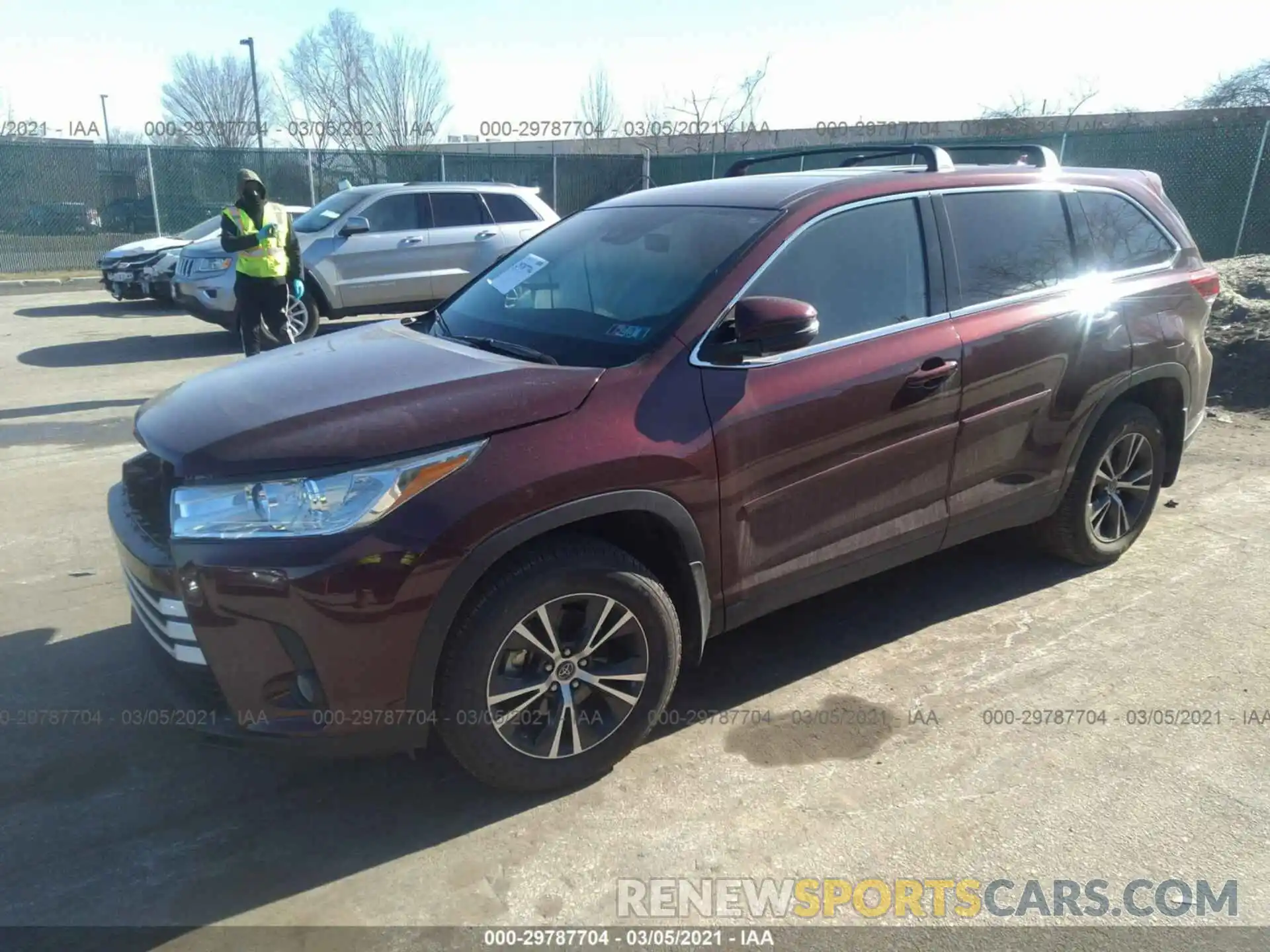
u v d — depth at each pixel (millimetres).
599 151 28188
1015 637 3809
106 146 17156
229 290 10023
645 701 2939
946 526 3648
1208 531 4867
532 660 2785
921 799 2854
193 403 2902
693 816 2793
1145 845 2650
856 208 3385
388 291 10609
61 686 3469
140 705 3357
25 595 4191
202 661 2566
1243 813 2775
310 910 2443
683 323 2990
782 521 3146
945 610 4055
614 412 2768
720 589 3068
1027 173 3930
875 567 3500
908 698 3391
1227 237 14008
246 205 7703
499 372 2855
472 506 2506
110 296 14789
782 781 2947
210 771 3008
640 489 2760
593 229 3846
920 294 3471
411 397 2699
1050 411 3826
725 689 3471
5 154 16484
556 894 2500
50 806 2830
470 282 4090
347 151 18953
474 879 2551
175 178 17781
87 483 5680
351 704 2510
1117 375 4004
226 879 2553
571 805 2846
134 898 2477
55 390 8172
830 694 3424
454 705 2637
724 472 2936
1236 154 13719
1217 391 7406
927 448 3449
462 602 2562
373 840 2703
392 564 2436
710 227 3373
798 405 3068
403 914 2432
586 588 2738
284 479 2453
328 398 2756
